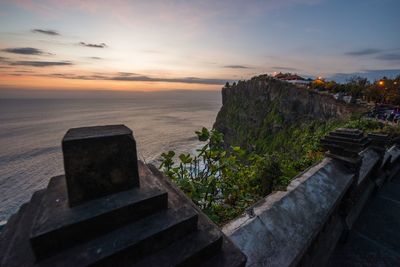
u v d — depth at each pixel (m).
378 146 5.50
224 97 106.06
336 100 45.78
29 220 1.01
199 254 1.05
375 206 4.90
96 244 0.88
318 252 2.86
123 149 1.02
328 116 45.25
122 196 1.02
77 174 0.92
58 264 0.80
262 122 70.12
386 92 44.59
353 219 3.97
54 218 0.86
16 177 56.19
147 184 1.16
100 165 0.96
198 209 1.35
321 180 3.17
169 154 3.33
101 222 0.91
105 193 1.00
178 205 1.20
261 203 2.41
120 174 1.03
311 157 5.25
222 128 92.88
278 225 2.12
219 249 1.16
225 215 3.18
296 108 58.22
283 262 1.79
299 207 2.49
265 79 74.19
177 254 1.01
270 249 1.85
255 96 77.62
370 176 5.42
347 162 3.65
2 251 0.89
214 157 3.51
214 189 3.21
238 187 3.59
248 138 72.56
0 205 42.34
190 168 3.48
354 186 3.66
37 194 1.21
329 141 4.06
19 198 45.47
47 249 0.82
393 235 3.91
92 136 0.94
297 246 1.99
